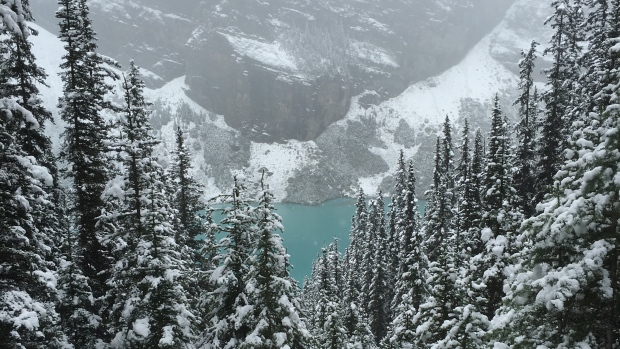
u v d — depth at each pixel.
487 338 8.83
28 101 17.38
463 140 40.34
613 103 7.79
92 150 19.62
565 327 7.79
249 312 14.30
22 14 14.44
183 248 25.20
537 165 29.45
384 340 26.45
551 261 8.20
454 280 14.36
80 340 17.09
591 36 24.72
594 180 7.27
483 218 21.83
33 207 15.09
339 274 39.41
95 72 20.92
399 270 35.03
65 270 16.77
